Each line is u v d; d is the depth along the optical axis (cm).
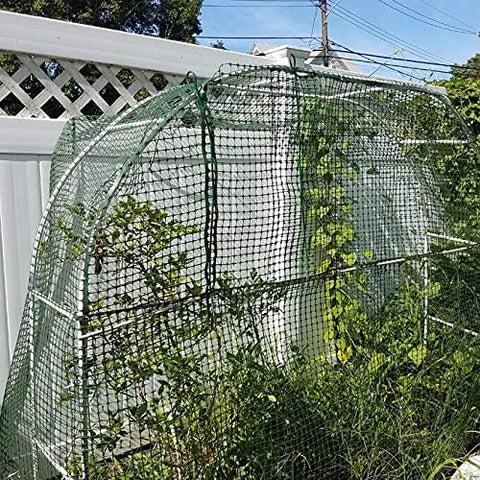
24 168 284
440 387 316
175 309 228
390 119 354
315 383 290
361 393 293
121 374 217
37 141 288
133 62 320
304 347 315
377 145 364
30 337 259
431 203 388
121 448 239
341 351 328
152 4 1759
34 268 264
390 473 271
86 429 209
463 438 297
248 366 255
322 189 344
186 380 232
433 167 379
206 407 244
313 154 331
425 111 360
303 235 338
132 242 253
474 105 519
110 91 360
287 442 264
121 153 256
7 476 261
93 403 252
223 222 300
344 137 344
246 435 254
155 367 224
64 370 225
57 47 293
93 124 293
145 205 248
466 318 361
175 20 1791
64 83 305
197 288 236
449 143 365
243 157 322
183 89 236
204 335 241
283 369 285
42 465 251
